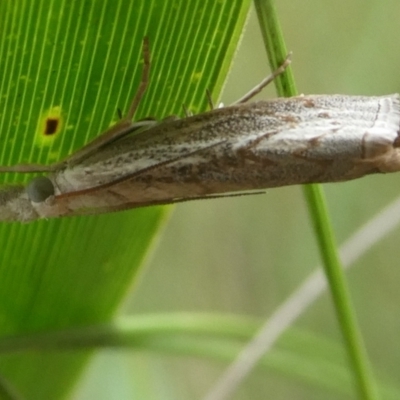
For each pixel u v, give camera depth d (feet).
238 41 0.25
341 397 0.42
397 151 0.24
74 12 0.24
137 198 0.25
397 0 0.35
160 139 0.25
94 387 0.36
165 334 0.27
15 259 0.26
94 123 0.25
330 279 0.25
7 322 0.27
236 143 0.24
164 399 0.41
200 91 0.25
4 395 0.26
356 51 0.36
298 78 0.37
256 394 0.43
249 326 0.28
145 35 0.24
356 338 0.25
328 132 0.24
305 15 0.36
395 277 0.42
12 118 0.25
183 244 0.44
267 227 0.43
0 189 0.25
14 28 0.24
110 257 0.27
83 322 0.27
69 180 0.25
